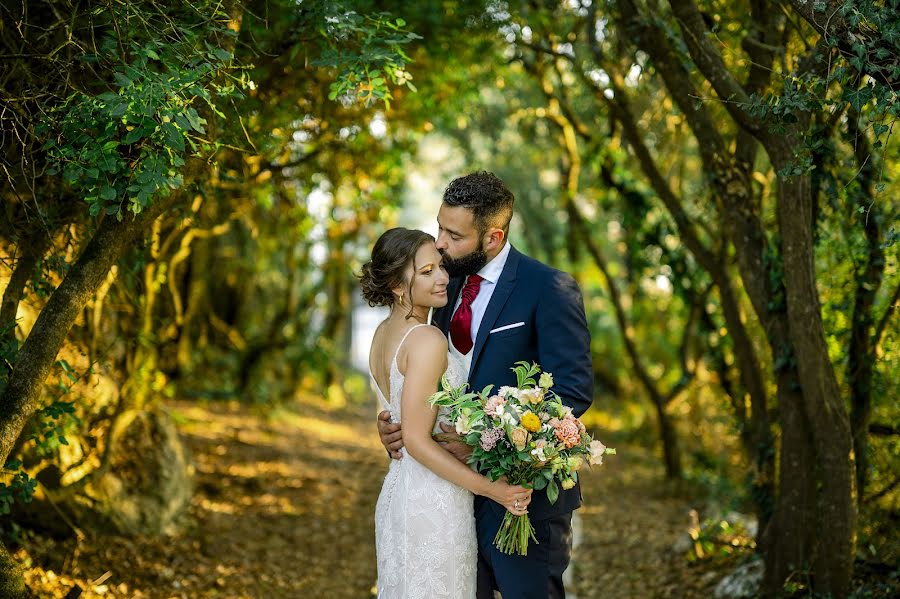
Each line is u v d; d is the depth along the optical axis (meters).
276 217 9.99
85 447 4.86
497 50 6.73
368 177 7.35
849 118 3.65
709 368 5.95
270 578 4.89
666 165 6.19
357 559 5.51
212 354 11.23
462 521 2.92
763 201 4.80
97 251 3.07
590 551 5.89
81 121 2.86
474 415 2.72
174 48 2.98
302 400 12.48
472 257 3.01
